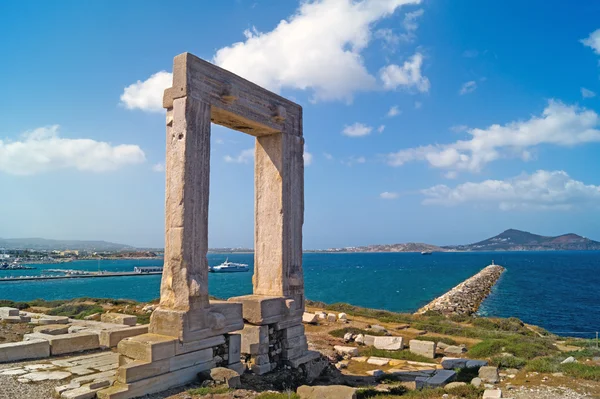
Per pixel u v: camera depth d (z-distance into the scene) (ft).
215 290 263.49
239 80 49.70
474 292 242.58
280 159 55.42
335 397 39.96
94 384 38.45
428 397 43.83
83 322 72.02
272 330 51.75
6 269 524.11
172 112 43.91
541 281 344.49
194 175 43.09
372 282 342.44
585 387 45.27
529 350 69.10
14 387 38.68
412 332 94.68
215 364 44.21
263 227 55.77
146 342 38.78
